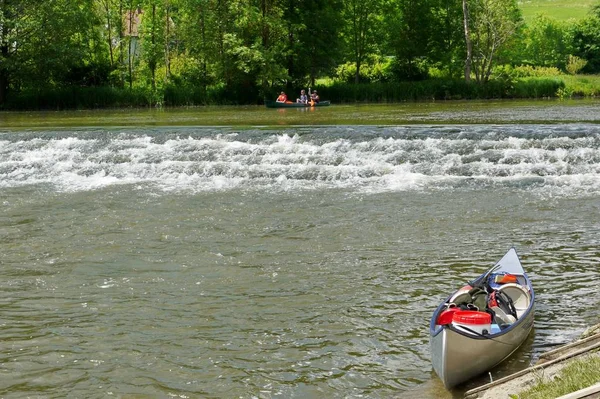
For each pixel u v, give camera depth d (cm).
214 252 1405
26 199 1948
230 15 5216
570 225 1540
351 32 5922
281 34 5200
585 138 2189
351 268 1280
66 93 4731
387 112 3566
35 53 4653
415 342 949
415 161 2172
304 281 1219
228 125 2858
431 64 6072
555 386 693
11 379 882
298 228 1572
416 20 5881
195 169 2228
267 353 934
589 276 1195
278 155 2266
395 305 1089
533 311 950
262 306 1105
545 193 1864
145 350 957
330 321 1034
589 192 1862
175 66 5544
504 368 844
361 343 952
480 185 1978
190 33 5272
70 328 1039
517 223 1570
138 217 1705
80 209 1808
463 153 2200
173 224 1631
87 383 868
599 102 4134
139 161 2327
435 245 1410
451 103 4412
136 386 857
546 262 1280
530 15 10144
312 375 868
